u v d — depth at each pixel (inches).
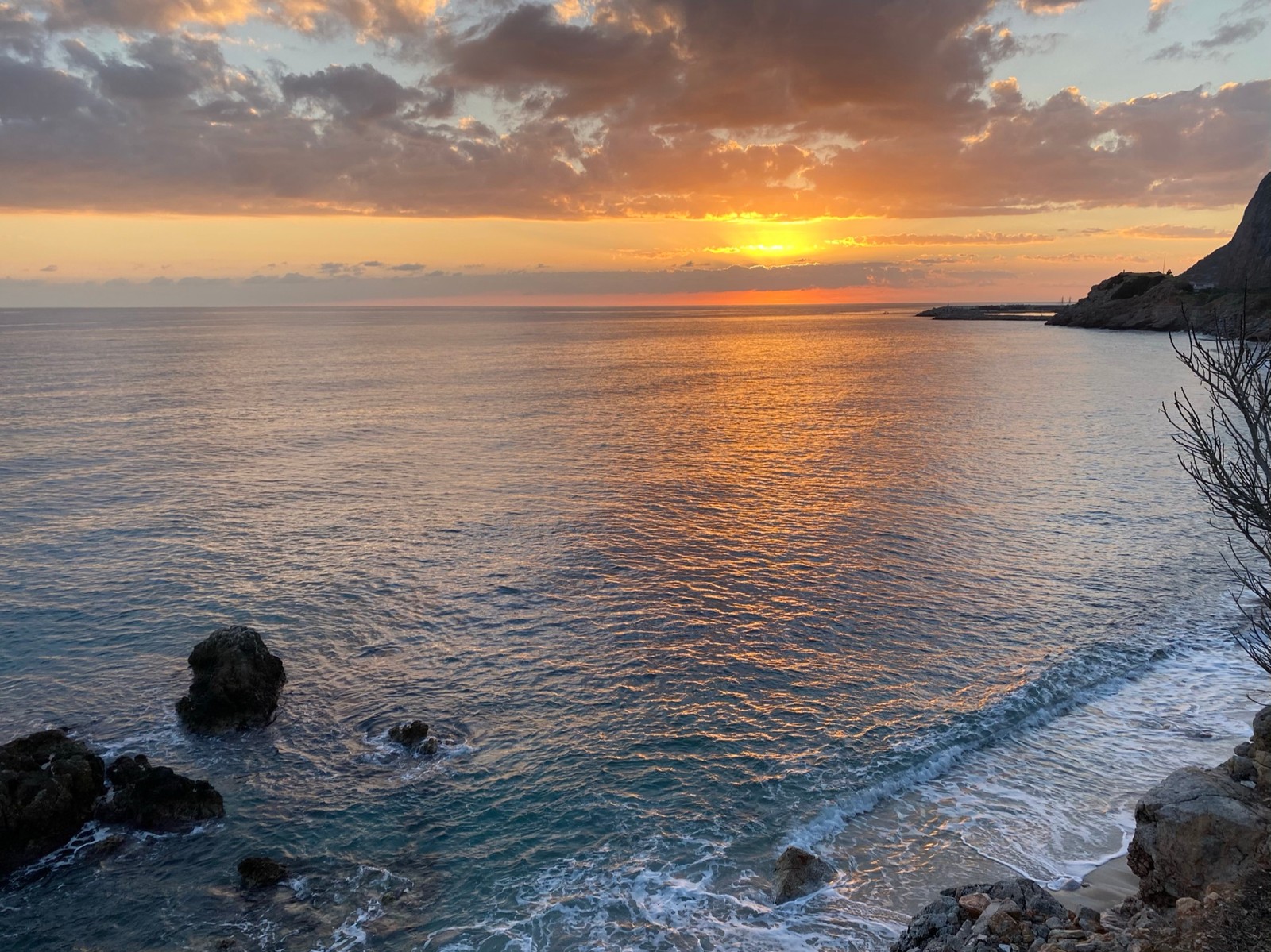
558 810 652.7
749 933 518.9
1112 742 729.6
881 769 697.0
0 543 1295.5
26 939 529.0
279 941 522.9
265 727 778.2
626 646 935.7
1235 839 436.5
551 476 1786.4
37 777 633.6
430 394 3334.2
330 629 988.6
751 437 2288.4
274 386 3585.1
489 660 908.6
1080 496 1556.3
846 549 1259.2
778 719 779.4
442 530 1374.3
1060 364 4379.9
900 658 896.9
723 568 1181.7
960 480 1712.6
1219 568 1149.7
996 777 684.7
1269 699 789.9
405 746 745.0
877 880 565.0
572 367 4724.4
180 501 1558.8
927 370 4315.9
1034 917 450.6
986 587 1096.2
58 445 2114.9
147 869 592.7
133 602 1068.5
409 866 593.9
